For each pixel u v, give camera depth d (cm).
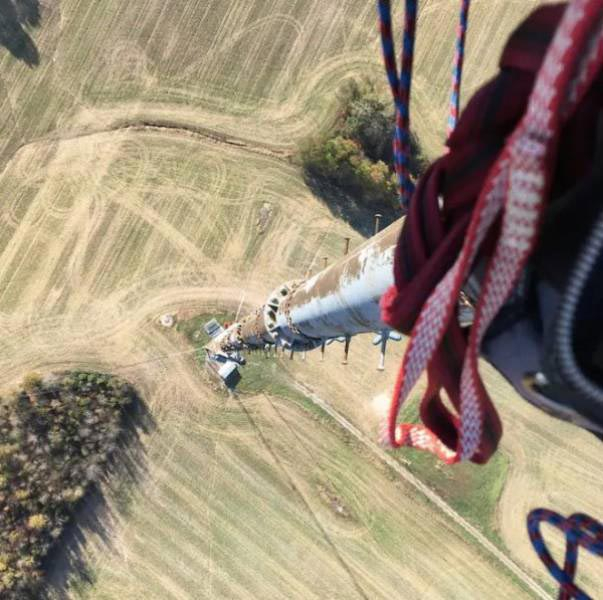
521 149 131
